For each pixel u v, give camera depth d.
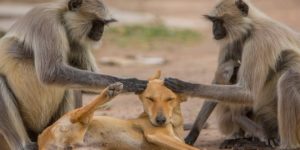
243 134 18.89
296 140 16.72
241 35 17.67
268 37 17.17
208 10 18.56
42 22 16.34
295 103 16.58
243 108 18.44
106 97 13.96
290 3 69.31
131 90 15.10
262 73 16.95
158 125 14.49
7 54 16.53
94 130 14.38
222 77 17.45
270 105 17.83
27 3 55.66
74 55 17.34
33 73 16.45
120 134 14.54
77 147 14.13
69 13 16.88
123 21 49.94
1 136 16.56
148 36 45.41
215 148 17.84
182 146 14.16
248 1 18.22
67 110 17.14
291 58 17.27
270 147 17.80
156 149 14.66
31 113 16.66
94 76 16.23
